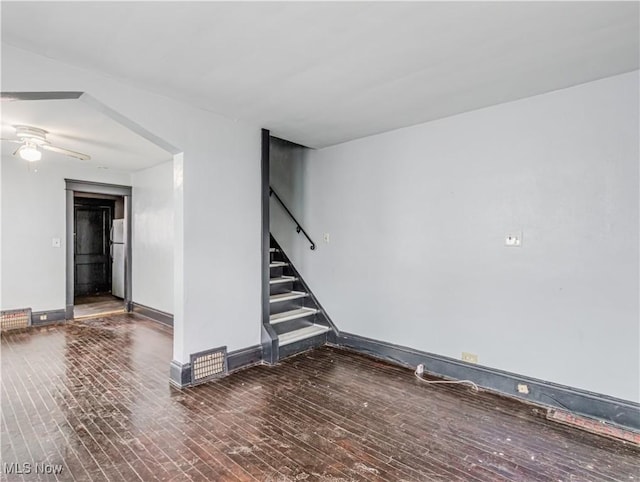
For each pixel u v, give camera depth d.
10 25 1.88
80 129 3.55
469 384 3.14
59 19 1.82
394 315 3.73
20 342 4.29
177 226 3.12
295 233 4.81
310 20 1.83
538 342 2.80
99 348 4.07
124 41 2.04
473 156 3.14
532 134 2.81
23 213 5.02
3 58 2.08
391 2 1.68
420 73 2.43
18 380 3.14
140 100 2.72
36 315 5.13
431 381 3.21
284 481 1.85
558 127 2.70
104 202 8.06
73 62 2.29
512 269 2.93
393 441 2.24
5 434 2.27
